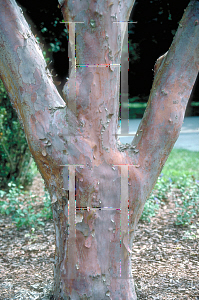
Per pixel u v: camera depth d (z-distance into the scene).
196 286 2.56
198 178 6.23
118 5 1.85
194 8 1.86
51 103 2.01
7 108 5.65
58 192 2.04
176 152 9.22
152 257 3.23
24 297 2.38
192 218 4.39
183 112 1.99
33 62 1.99
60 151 1.93
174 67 1.93
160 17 4.30
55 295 2.23
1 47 1.96
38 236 3.90
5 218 4.57
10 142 5.68
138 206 2.09
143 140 2.03
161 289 2.52
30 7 4.40
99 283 2.03
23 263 3.16
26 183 6.06
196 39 1.88
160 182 5.17
